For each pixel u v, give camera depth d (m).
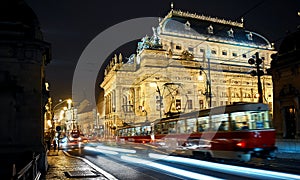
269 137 19.19
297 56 26.53
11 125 16.83
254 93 95.38
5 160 15.76
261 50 106.19
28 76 17.39
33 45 17.48
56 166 19.91
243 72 93.81
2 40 17.00
